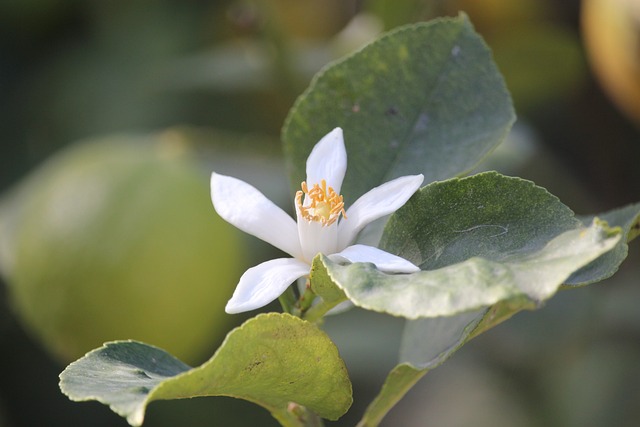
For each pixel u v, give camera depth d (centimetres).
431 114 38
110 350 34
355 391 57
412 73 38
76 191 51
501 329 52
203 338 54
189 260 51
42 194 52
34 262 51
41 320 52
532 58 57
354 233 35
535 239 33
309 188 36
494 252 33
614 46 50
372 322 57
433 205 34
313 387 34
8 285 55
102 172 52
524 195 34
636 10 49
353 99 38
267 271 34
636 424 52
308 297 35
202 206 52
